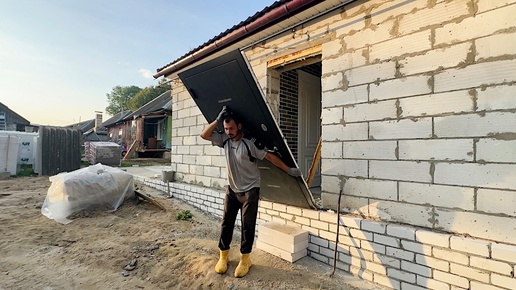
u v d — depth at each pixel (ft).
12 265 11.20
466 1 8.44
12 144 35.60
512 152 7.59
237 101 10.77
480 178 8.12
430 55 9.14
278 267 11.05
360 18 11.00
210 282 9.94
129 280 10.31
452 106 8.66
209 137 10.80
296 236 11.68
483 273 7.83
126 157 63.72
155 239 14.10
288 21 13.19
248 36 14.89
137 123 69.31
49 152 37.78
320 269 11.16
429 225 9.12
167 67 20.93
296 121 17.34
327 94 12.12
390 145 10.08
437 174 8.95
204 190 19.35
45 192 25.53
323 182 12.25
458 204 8.53
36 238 13.96
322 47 12.35
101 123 107.14
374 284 10.06
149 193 24.53
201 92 11.95
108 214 18.26
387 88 10.18
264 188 13.53
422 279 8.98
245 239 10.38
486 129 8.02
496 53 7.88
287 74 16.75
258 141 11.65
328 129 12.07
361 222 10.53
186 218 17.65
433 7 9.10
